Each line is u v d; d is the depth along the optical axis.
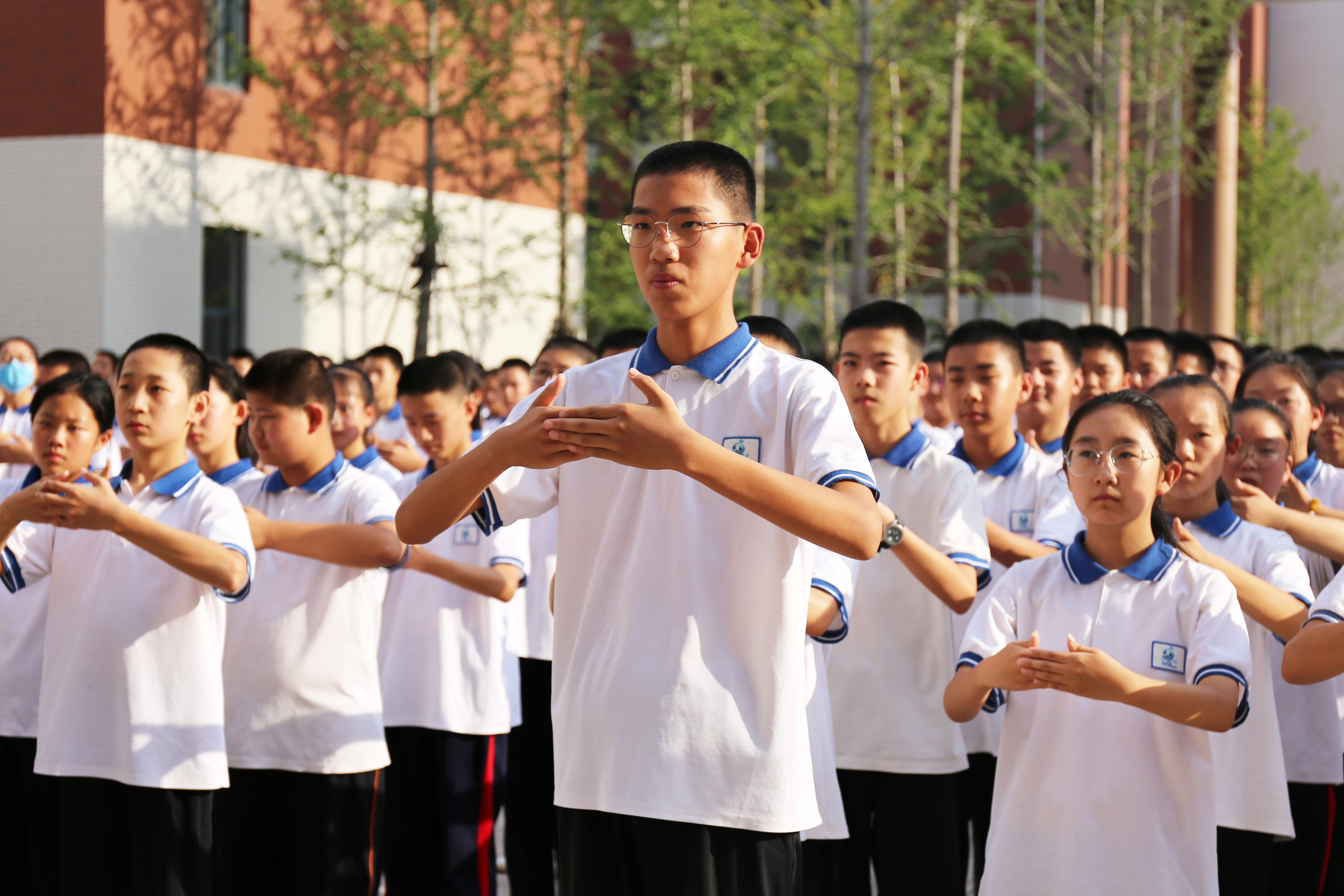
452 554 4.55
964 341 4.10
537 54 13.98
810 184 15.62
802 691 2.23
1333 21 27.91
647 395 1.96
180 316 12.88
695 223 2.18
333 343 14.41
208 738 3.34
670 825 2.15
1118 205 16.81
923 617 3.65
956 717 2.91
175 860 3.29
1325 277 27.05
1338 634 2.67
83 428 3.60
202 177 13.02
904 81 16.58
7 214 12.45
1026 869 2.86
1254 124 24.25
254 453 4.38
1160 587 2.91
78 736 3.31
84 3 12.14
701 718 2.16
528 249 14.73
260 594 3.73
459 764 4.46
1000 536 3.74
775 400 2.25
